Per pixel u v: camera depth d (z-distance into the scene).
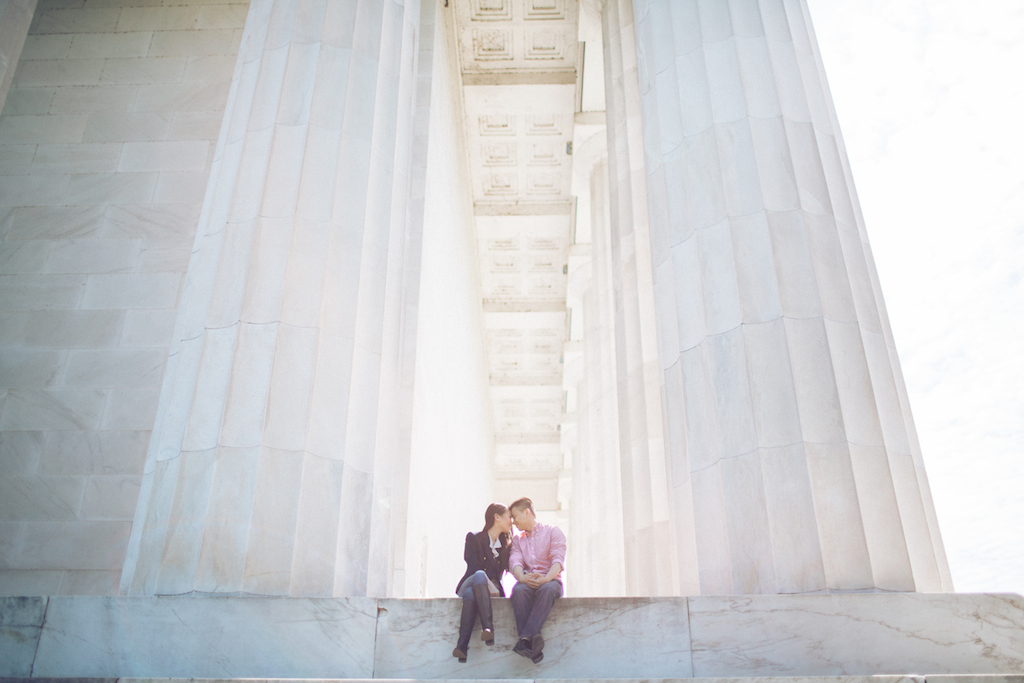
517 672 6.38
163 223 13.16
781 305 8.07
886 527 7.15
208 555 6.96
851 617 6.50
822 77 10.30
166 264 12.83
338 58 9.77
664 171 9.78
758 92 9.45
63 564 10.71
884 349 8.33
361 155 9.33
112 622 6.55
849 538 7.03
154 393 11.84
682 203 9.34
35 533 10.91
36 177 13.58
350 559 7.52
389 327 9.00
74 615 6.59
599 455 21.03
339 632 6.53
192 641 6.45
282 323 8.06
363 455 8.05
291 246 8.45
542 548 6.83
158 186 13.48
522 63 22.38
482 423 32.06
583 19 20.02
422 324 13.68
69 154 13.77
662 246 9.83
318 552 7.26
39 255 12.91
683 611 6.58
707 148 9.28
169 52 14.76
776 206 8.69
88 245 13.00
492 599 6.70
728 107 9.41
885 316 9.02
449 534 18.97
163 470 7.64
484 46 21.91
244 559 6.92
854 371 7.87
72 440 11.52
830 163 9.38
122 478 11.26
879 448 7.52
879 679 5.41
